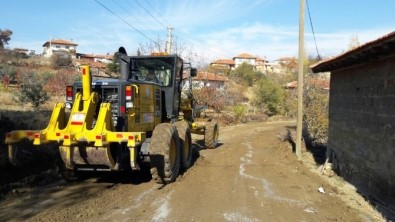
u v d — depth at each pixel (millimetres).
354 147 9352
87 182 7855
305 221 5828
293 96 30734
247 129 25375
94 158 6957
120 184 7773
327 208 6609
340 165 10609
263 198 7062
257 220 5785
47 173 8055
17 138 6766
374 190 7926
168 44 29641
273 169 10156
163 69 9922
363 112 8719
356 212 6469
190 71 12281
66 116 7227
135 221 5559
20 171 7938
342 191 8172
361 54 7672
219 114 30656
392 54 6992
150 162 7543
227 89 37344
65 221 5445
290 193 7547
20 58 52719
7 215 5621
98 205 6266
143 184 7812
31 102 18438
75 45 98562
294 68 76938
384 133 7445
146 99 8438
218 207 6383
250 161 11406
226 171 9578
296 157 12961
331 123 11953
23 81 23984
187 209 6215
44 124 11359
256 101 39844
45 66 46875
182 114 11547
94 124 7262
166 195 7035
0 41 73188
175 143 8195
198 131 13930
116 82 7484
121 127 7398
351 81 9820
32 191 6969
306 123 18109
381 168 7555
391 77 7164
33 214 5691
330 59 9766
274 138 19422
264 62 118188
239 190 7609
